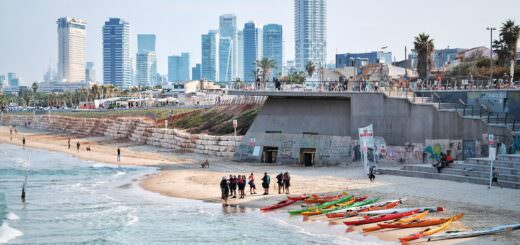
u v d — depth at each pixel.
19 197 69.94
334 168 84.12
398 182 67.00
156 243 45.34
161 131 134.75
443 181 65.94
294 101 94.19
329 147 88.25
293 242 43.94
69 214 58.19
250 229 49.00
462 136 80.50
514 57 128.38
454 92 90.25
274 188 67.88
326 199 58.06
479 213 48.84
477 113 86.88
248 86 127.19
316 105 91.94
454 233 41.84
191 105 183.62
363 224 48.38
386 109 83.12
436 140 80.88
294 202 59.09
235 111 125.06
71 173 95.00
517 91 82.75
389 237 43.81
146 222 53.22
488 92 86.12
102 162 110.69
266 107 96.50
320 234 46.06
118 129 165.00
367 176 73.62
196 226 50.84
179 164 100.12
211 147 110.50
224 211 57.09
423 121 81.00
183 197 66.25
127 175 89.56
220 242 45.06
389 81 126.00
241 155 98.06
